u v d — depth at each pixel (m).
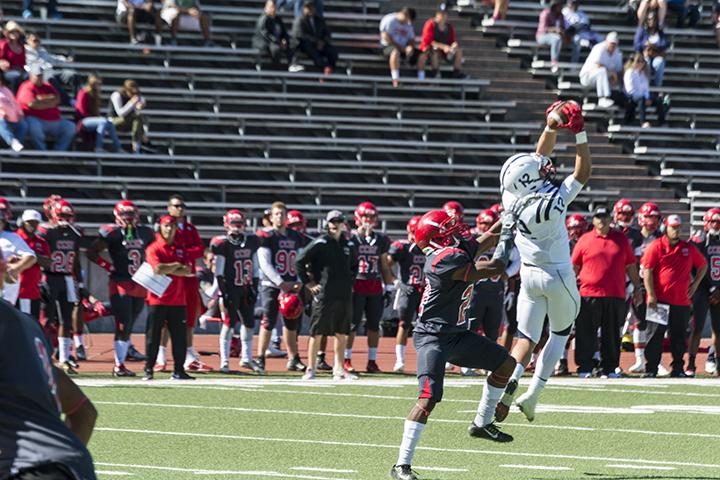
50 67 79.56
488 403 31.38
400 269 56.09
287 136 84.94
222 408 41.47
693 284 55.03
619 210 59.62
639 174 88.06
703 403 44.44
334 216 50.41
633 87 90.31
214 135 82.31
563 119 33.41
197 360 55.16
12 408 13.84
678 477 28.94
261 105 85.94
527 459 31.89
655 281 54.53
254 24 92.94
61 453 13.76
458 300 29.03
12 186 75.69
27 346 14.05
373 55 91.25
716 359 56.81
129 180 77.62
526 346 34.25
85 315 59.06
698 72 97.44
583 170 33.53
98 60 85.81
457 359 29.47
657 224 60.41
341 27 94.00
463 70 93.06
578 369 54.75
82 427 15.30
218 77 86.56
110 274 53.31
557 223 33.56
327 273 50.66
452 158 86.19
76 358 58.66
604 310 53.56
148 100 83.88
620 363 61.62
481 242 30.48
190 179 79.31
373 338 55.84
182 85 86.00
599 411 41.91
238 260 54.91
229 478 28.11
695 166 89.69
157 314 49.72
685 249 54.25
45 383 14.10
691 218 85.38
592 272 53.59
